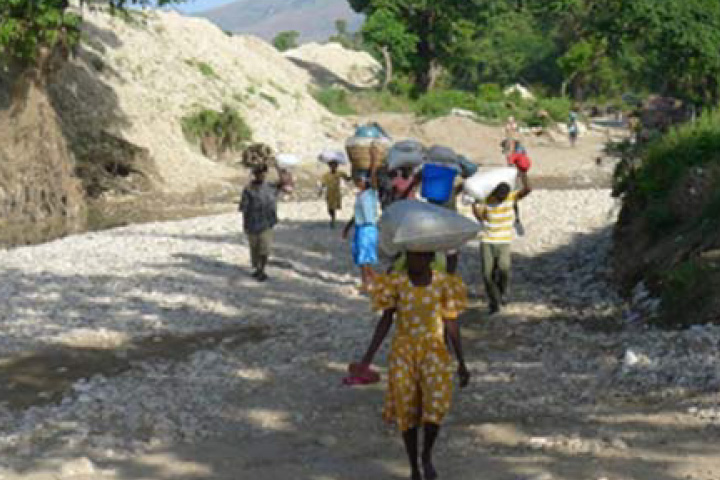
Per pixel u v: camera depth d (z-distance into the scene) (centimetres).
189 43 4734
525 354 1013
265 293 1375
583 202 2470
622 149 1741
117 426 800
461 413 815
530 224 2094
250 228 1434
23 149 2617
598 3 4947
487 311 1244
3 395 898
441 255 1053
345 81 6919
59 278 1451
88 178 3158
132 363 1005
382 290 627
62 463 688
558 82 9850
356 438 756
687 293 1058
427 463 625
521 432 739
